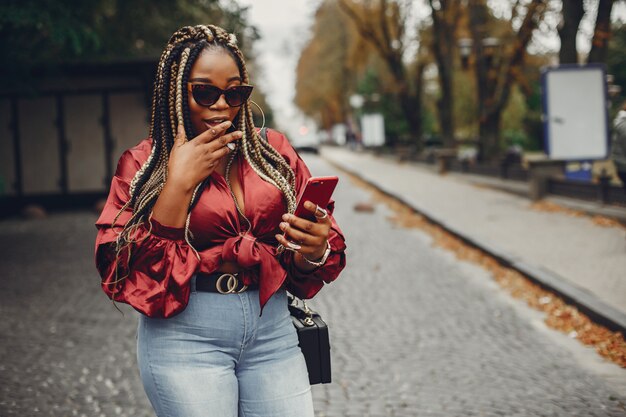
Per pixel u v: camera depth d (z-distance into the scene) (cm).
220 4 1848
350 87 6125
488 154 2327
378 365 544
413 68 3916
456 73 3900
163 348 211
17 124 1838
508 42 2291
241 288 215
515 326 659
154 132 216
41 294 821
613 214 1214
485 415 442
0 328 671
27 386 506
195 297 212
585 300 676
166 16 1827
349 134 6612
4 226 1541
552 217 1330
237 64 212
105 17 1722
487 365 542
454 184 2236
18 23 1123
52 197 1850
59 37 1173
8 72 1399
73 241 1264
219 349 214
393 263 1009
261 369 219
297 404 218
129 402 472
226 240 211
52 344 614
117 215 207
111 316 712
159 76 212
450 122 2936
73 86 1831
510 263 908
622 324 588
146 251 203
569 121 1514
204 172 202
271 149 223
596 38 1581
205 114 208
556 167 1537
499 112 2298
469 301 766
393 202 1903
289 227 205
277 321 222
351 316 702
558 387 492
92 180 1852
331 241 220
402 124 4653
